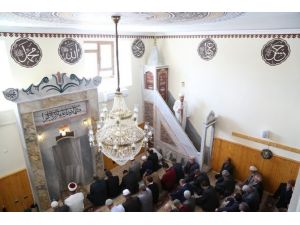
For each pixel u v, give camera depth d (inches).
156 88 290.2
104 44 260.4
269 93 222.8
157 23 161.8
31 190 220.5
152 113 306.8
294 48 200.2
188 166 255.4
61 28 216.2
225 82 250.7
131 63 288.4
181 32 274.2
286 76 209.6
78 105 230.5
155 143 315.9
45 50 211.5
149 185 213.9
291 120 215.0
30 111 193.5
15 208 212.2
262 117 232.4
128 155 135.6
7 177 202.5
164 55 300.8
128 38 278.5
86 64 249.8
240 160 257.1
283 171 228.5
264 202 228.2
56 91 206.2
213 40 249.3
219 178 238.8
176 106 283.1
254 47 222.5
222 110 260.4
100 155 260.2
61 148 241.8
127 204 181.3
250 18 126.0
